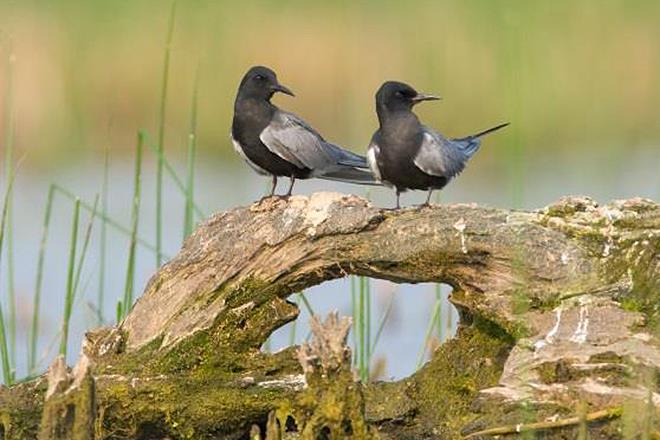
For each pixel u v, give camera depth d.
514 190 13.66
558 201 10.86
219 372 10.82
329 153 12.47
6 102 16.06
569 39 27.88
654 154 24.78
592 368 9.75
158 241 13.29
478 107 26.53
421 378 11.00
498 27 26.84
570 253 10.48
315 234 10.70
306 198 10.91
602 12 28.81
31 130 25.02
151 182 22.88
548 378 9.81
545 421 9.56
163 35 27.36
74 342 15.38
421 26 27.59
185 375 10.77
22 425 10.55
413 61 26.91
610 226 10.62
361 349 12.40
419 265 10.66
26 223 19.78
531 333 10.27
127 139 26.47
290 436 10.74
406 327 16.00
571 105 26.72
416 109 26.70
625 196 20.61
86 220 19.91
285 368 10.90
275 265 10.84
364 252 10.70
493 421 9.72
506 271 10.53
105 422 10.62
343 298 16.98
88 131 25.86
